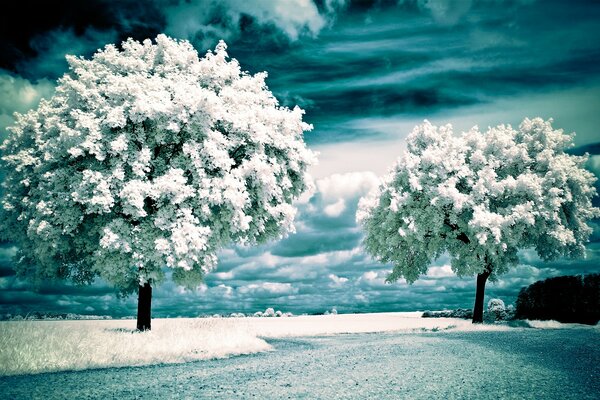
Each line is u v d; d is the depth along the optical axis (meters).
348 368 9.01
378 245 29.70
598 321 23.91
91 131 15.85
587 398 6.24
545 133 27.48
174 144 18.30
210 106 16.75
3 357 8.97
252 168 17.78
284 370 8.90
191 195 16.09
